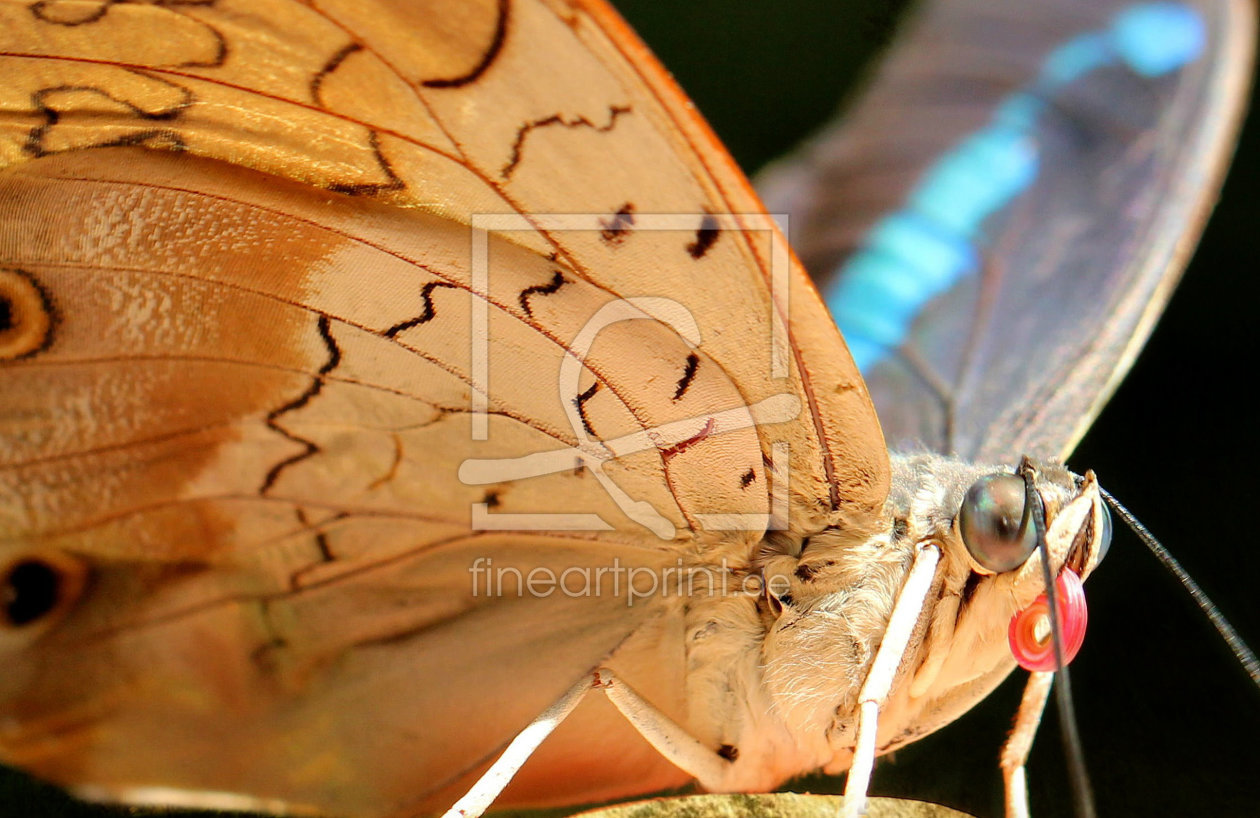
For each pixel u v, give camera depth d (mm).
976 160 168
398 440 140
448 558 143
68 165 134
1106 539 141
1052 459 143
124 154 134
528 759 144
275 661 142
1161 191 161
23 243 135
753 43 188
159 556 140
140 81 132
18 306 136
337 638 143
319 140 133
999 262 164
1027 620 139
